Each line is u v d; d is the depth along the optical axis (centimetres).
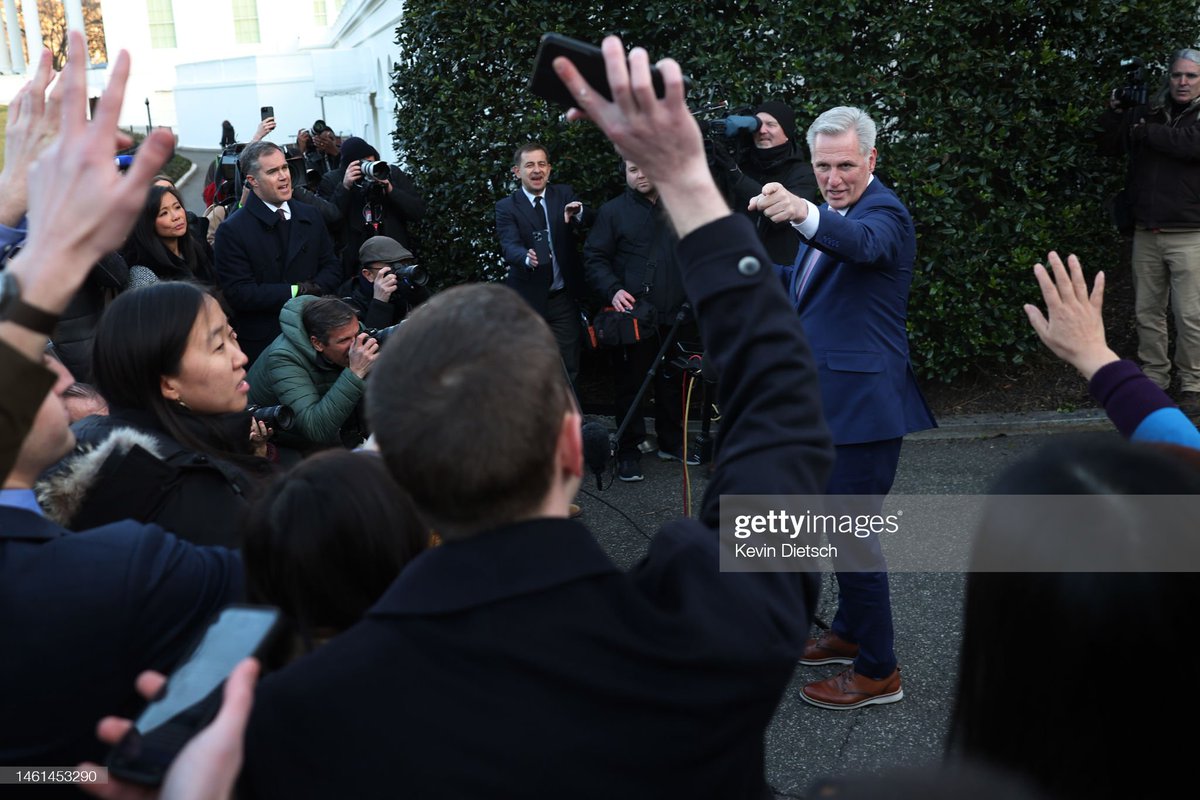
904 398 325
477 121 628
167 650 136
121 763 90
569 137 606
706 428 527
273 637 104
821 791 81
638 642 96
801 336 113
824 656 356
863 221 309
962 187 565
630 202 550
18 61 3509
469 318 99
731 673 96
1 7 3444
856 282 313
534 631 94
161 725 94
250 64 2145
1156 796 80
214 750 86
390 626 96
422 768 92
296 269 540
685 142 108
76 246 95
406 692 93
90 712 130
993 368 624
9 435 96
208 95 2322
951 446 557
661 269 541
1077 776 81
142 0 2878
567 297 590
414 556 144
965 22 546
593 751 93
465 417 94
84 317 434
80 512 182
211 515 191
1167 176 538
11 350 95
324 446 352
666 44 602
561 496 104
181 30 2878
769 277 113
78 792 129
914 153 558
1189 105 531
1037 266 160
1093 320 156
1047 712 82
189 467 193
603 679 94
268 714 94
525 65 612
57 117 130
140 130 2877
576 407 106
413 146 673
